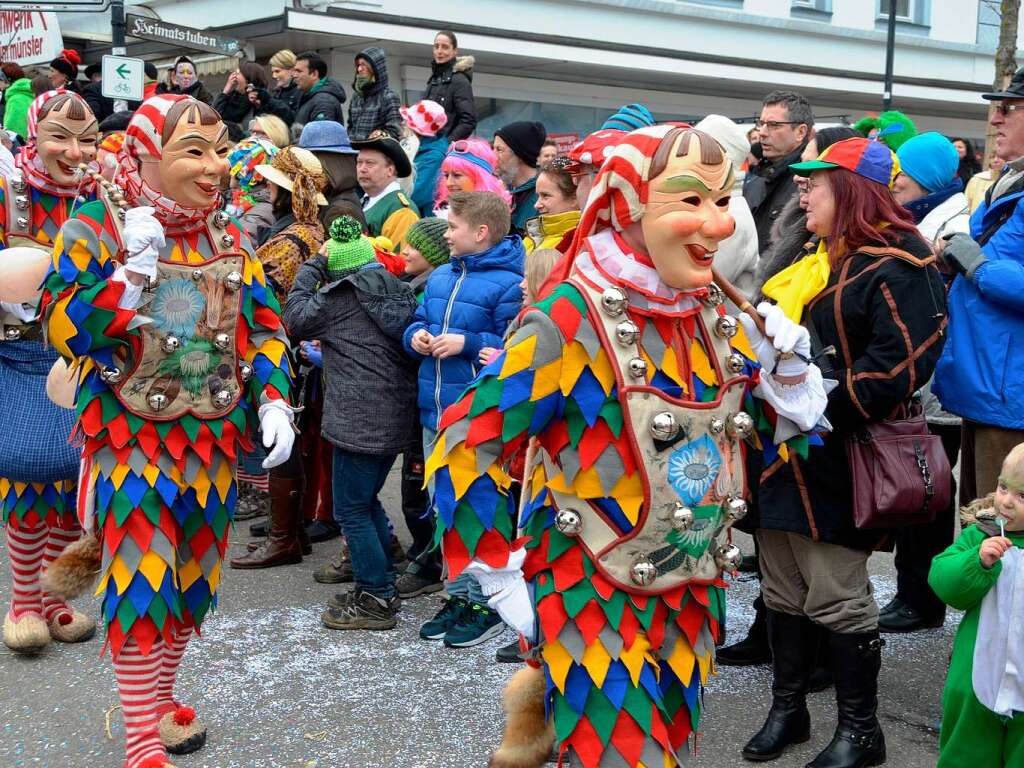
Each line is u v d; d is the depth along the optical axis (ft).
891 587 16.10
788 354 7.65
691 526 7.27
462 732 11.34
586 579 7.22
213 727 11.41
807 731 11.10
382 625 14.25
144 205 9.86
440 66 27.20
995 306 11.55
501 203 13.76
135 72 22.97
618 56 39.11
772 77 44.24
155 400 9.83
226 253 10.20
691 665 7.43
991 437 11.73
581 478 7.14
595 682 7.07
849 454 10.19
